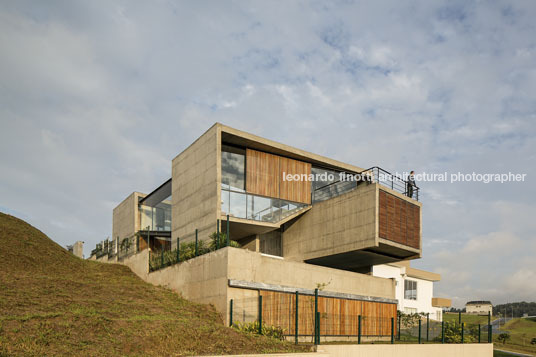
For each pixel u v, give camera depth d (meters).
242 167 28.91
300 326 21.39
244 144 28.97
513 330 72.81
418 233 31.27
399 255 31.67
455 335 28.53
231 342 15.59
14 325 12.94
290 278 23.08
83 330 13.74
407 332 29.11
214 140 27.06
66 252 31.16
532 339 56.62
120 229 43.09
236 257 20.48
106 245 42.09
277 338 18.33
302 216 32.66
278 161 30.64
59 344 12.48
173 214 31.30
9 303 15.55
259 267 21.50
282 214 30.06
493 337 60.16
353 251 29.05
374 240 27.56
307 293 23.05
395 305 28.77
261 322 18.94
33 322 13.45
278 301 21.12
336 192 33.59
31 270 24.89
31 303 16.09
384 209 28.70
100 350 12.79
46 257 27.81
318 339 17.19
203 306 20.72
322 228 31.08
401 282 51.72
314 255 31.25
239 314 19.73
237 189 28.22
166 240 37.31
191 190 29.27
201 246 24.05
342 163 33.41
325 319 22.94
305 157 31.38
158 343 14.24
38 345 12.10
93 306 17.09
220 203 26.27
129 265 30.59
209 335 15.80
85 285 21.22
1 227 29.72
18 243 28.22
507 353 44.16
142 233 35.88
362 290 27.58
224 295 19.91
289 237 33.31
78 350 12.44
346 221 29.59
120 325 14.84
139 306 18.70
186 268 23.30
